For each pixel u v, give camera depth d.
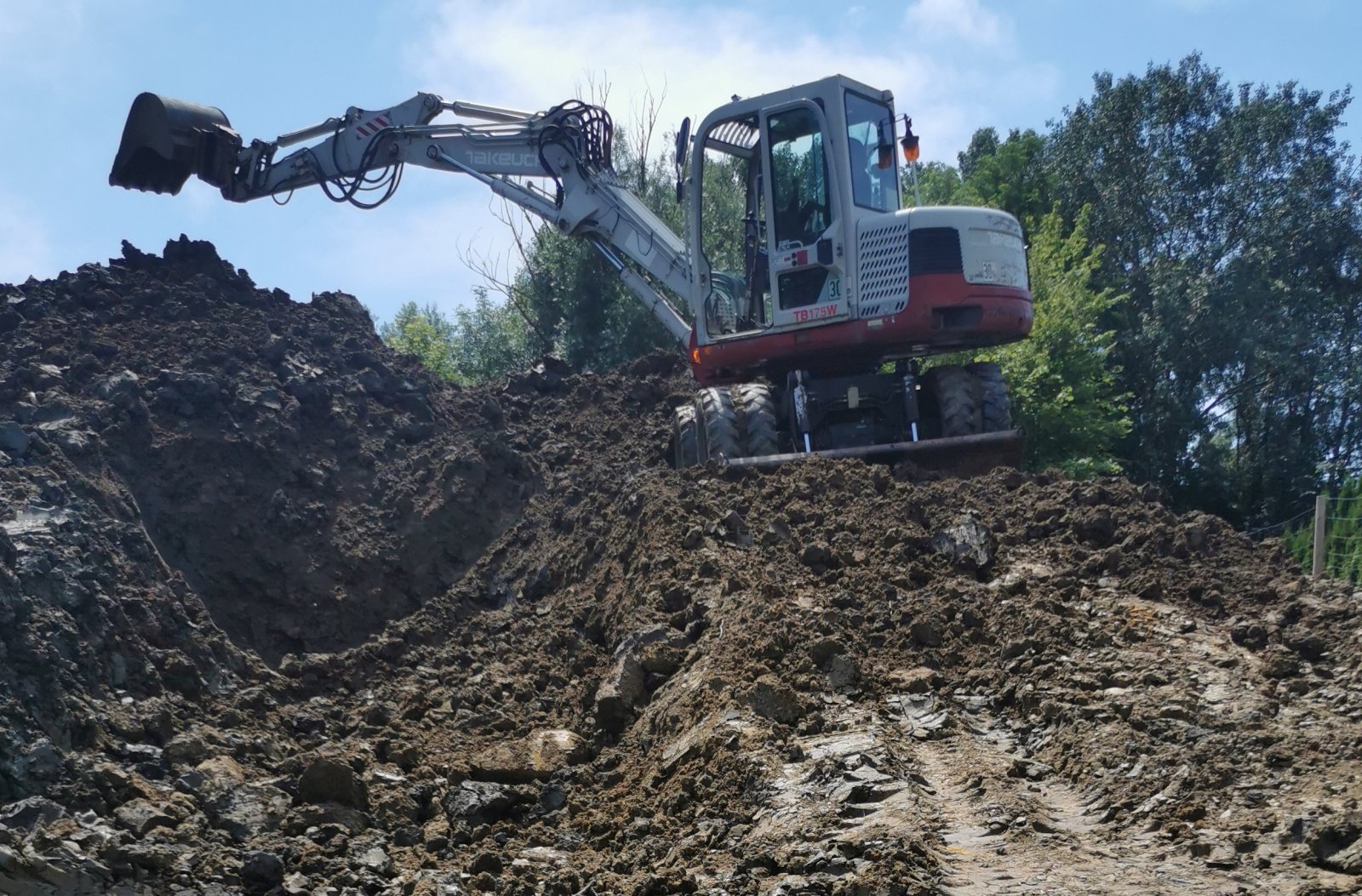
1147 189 38.66
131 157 15.38
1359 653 8.73
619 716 9.04
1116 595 9.86
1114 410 28.11
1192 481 36.34
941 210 13.09
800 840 6.52
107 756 8.33
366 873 7.36
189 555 11.68
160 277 15.39
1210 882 5.93
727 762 7.50
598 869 6.94
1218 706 8.01
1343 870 5.96
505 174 15.90
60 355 13.17
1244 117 38.91
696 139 13.98
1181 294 35.59
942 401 13.38
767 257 13.79
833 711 8.30
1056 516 11.07
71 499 10.52
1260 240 37.22
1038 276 26.84
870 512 11.30
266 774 8.63
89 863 6.93
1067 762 7.66
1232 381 37.47
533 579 12.18
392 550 12.53
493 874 7.22
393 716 9.97
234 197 16.31
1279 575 10.16
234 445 12.62
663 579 10.32
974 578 10.46
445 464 13.44
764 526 11.21
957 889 5.85
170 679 9.46
